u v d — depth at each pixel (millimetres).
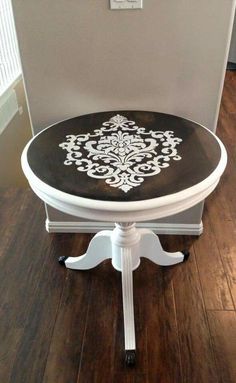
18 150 2289
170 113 1208
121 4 998
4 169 2021
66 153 940
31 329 1146
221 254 1405
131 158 906
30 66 1121
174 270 1342
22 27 1047
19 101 2307
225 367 1028
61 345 1097
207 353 1064
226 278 1301
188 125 1071
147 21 1031
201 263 1366
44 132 1058
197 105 1185
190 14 1012
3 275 1338
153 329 1136
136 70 1123
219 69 1105
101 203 760
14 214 1649
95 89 1165
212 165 870
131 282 1139
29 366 1045
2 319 1178
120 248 1167
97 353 1073
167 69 1115
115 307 1211
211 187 844
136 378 1009
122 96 1178
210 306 1202
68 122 1116
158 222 1491
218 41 1053
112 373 1022
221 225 1556
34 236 1520
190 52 1079
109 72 1129
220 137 2262
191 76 1124
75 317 1180
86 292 1267
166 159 898
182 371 1021
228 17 1008
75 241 1492
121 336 1117
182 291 1259
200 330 1128
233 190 1781
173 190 786
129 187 800
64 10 1018
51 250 1447
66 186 814
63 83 1154
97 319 1172
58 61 1110
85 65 1117
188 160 892
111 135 1022
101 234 1241
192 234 1506
